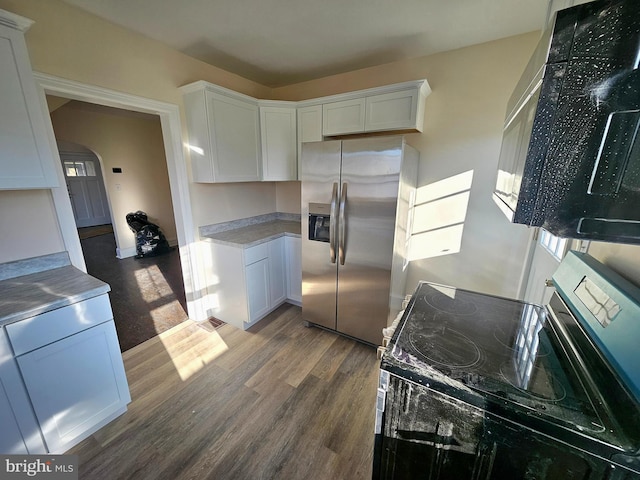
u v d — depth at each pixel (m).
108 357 1.56
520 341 0.97
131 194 4.79
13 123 1.36
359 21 1.91
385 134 2.64
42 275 1.66
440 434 0.81
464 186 2.41
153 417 1.68
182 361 2.19
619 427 0.62
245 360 2.21
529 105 0.81
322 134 2.71
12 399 1.24
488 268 2.44
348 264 2.31
